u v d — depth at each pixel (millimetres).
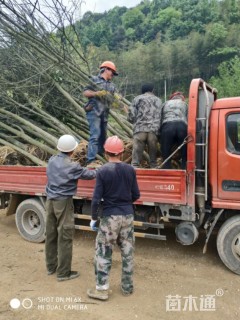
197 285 4266
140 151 5270
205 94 4496
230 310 3725
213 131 4527
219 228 4926
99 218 4020
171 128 4977
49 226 4504
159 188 4660
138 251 5340
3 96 7078
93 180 5117
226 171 4457
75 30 6938
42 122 7383
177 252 5262
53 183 4363
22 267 4855
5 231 6496
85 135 7105
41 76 6855
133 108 5254
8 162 6590
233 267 4512
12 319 3605
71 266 4859
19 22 6461
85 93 5750
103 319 3566
